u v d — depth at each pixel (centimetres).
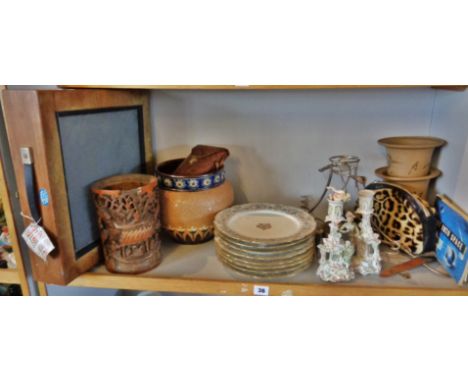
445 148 94
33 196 69
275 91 104
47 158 67
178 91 106
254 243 78
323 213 113
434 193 100
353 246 83
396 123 104
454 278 81
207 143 110
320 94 103
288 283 81
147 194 81
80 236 80
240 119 107
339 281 81
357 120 104
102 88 89
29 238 71
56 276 75
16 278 92
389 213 92
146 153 106
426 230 87
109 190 78
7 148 80
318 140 107
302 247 81
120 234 80
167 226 95
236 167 111
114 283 85
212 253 95
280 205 98
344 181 108
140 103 101
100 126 84
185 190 92
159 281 83
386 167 105
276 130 107
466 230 77
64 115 71
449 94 92
